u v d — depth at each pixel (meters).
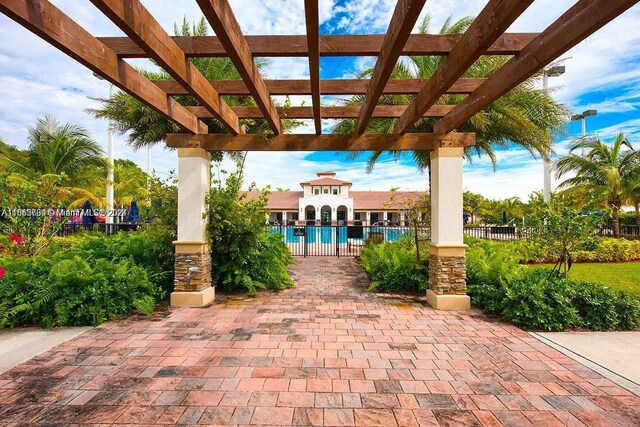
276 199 32.09
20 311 3.82
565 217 4.68
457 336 3.64
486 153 8.35
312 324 4.00
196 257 4.80
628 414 2.23
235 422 2.12
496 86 3.25
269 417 2.18
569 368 2.90
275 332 3.72
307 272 7.62
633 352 3.25
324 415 2.21
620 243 8.98
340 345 3.37
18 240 5.55
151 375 2.71
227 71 7.36
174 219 5.30
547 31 2.50
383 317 4.30
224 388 2.52
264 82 3.74
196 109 4.81
